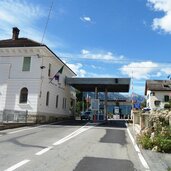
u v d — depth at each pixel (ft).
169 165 31.68
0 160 29.81
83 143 47.01
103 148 42.11
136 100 146.00
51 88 118.21
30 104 103.86
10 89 107.14
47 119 113.09
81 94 224.33
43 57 107.55
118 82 128.98
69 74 151.02
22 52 108.37
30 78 106.01
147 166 30.37
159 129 50.78
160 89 220.43
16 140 48.01
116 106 257.96
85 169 27.25
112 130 76.95
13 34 119.44
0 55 110.52
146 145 43.91
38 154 34.40
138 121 82.33
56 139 51.42
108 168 28.30
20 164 27.96
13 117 86.53
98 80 131.85
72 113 164.04
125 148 43.34
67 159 31.96
